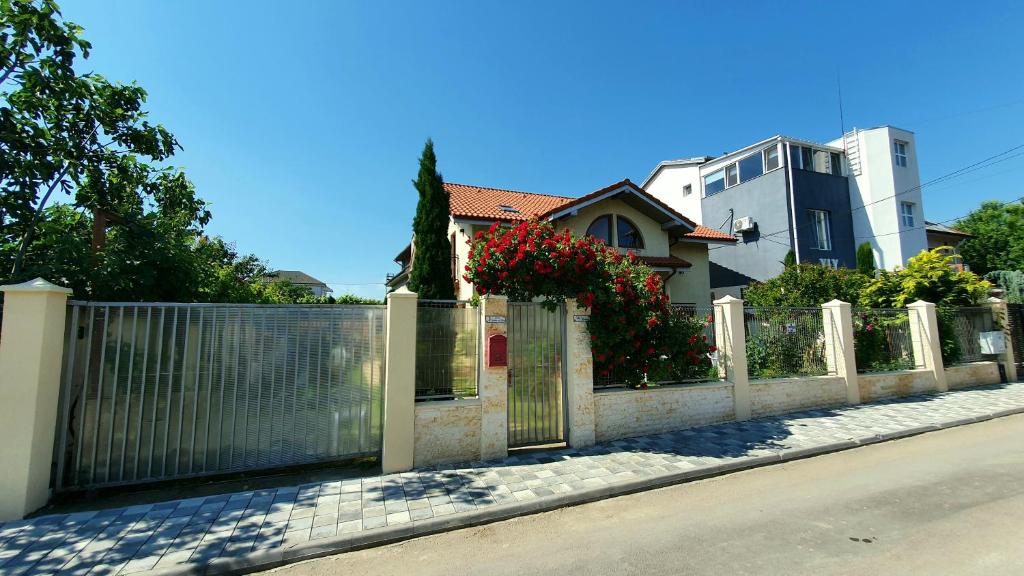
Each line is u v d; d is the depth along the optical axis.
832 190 19.75
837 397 8.84
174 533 3.85
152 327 4.87
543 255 6.18
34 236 5.96
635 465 5.56
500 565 3.44
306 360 5.35
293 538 3.77
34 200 5.54
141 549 3.58
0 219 5.45
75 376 4.62
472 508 4.35
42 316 4.27
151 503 4.49
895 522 3.94
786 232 18.59
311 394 5.34
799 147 19.59
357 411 5.50
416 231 10.45
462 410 5.73
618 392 6.79
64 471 4.53
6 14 5.20
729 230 21.16
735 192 21.05
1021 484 4.79
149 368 4.82
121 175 6.33
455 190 15.60
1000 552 3.36
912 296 11.37
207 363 5.01
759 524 4.00
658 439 6.70
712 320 8.22
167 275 6.15
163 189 7.08
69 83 5.61
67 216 6.55
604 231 14.25
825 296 12.12
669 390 7.18
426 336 5.83
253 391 5.14
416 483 4.98
